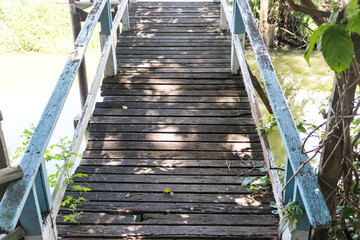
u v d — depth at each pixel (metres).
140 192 3.08
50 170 5.45
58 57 11.72
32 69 10.51
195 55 5.11
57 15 12.63
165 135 3.79
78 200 2.84
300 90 8.00
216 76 4.65
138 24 5.93
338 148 1.91
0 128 1.95
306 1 1.63
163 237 2.62
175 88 4.47
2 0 12.87
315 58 9.87
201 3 6.61
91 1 6.07
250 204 2.93
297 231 2.09
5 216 1.69
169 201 2.97
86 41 3.24
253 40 3.05
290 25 10.61
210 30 5.73
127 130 3.86
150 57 5.07
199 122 3.95
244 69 3.86
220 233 2.64
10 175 1.82
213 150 3.60
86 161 3.47
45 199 2.17
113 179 3.23
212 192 3.07
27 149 2.03
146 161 3.47
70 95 8.41
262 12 10.29
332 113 1.87
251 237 2.61
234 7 4.21
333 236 2.25
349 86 1.70
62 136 6.46
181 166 3.40
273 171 2.74
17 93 8.68
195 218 2.79
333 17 1.23
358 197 2.22
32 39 12.23
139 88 4.48
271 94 2.38
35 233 2.06
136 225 2.73
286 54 10.16
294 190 2.05
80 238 2.63
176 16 6.14
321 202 1.77
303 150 2.00
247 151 3.58
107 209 2.88
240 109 4.14
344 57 1.21
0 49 12.23
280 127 2.14
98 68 3.91
